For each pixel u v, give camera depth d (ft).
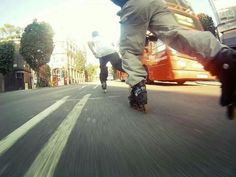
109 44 14.32
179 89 15.25
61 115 7.25
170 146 3.91
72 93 17.10
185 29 4.59
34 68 91.71
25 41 89.81
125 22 6.16
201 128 4.89
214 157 3.35
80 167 3.23
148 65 24.38
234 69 3.27
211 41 3.77
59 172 3.10
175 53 19.76
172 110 7.09
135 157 3.51
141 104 6.93
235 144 3.83
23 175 3.06
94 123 5.89
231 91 3.33
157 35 5.42
